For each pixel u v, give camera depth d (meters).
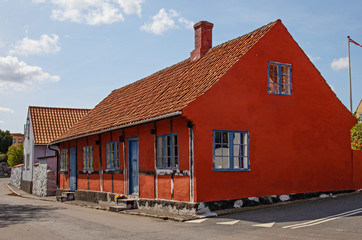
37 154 28.56
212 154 11.95
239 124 12.65
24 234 9.68
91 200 18.69
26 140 32.41
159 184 13.30
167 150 13.06
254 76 13.19
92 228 10.37
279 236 8.09
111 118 17.44
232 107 12.54
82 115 31.45
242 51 13.29
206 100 11.98
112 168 16.84
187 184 11.88
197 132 11.70
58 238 9.04
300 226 9.09
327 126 14.93
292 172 13.74
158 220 11.52
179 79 15.30
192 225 10.15
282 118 13.73
